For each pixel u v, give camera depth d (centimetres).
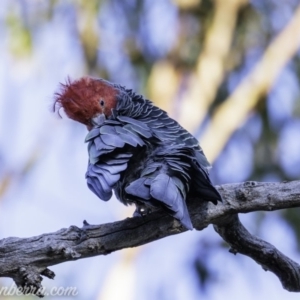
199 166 642
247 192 667
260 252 709
